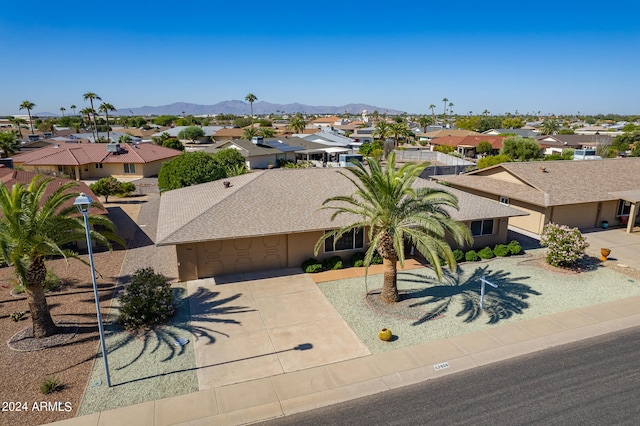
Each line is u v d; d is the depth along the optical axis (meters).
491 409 11.64
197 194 26.61
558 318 17.00
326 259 22.53
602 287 20.12
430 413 11.50
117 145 57.09
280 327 16.11
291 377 13.08
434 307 17.91
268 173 25.75
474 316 17.11
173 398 12.00
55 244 13.49
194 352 14.36
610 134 102.62
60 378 12.79
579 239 22.25
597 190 30.59
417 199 17.11
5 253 12.90
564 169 33.44
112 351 14.32
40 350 14.27
